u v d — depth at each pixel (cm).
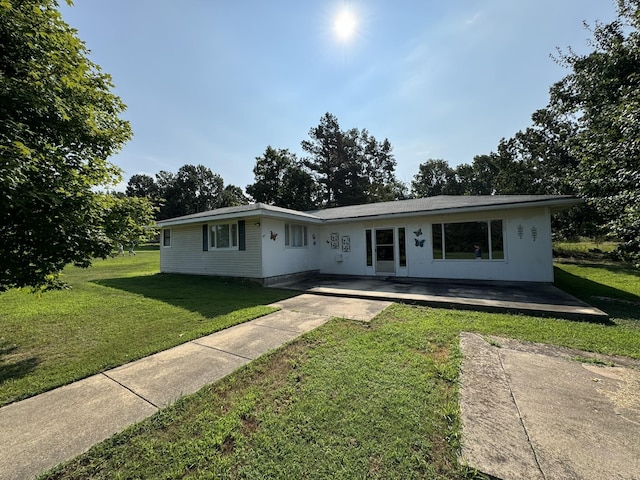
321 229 1277
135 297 759
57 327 502
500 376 300
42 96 422
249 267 1012
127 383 302
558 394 264
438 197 1351
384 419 232
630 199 513
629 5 1066
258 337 441
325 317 553
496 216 920
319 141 3659
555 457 185
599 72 1216
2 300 712
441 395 266
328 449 199
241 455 195
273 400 264
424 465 183
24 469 185
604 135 699
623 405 244
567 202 785
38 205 381
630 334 429
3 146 325
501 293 737
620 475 169
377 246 1142
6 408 258
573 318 516
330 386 286
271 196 3603
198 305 664
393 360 346
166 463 189
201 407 254
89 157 526
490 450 193
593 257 1566
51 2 480
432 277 1023
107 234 493
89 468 186
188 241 1216
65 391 287
